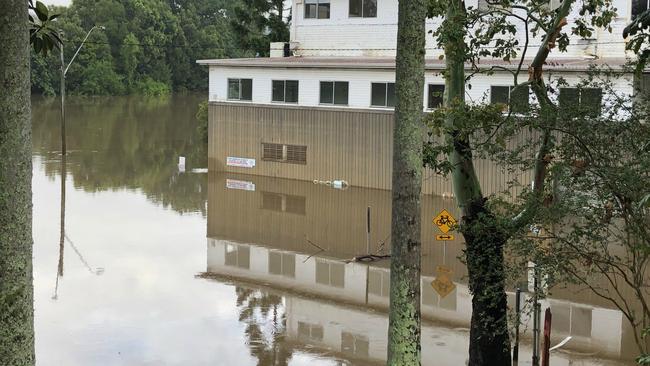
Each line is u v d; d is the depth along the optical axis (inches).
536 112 441.4
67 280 761.0
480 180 1127.0
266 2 1851.6
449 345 590.2
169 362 552.4
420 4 366.9
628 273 669.3
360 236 979.3
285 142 1405.0
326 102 1347.2
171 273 800.3
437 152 479.5
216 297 717.3
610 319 640.4
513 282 514.9
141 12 3944.4
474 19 509.0
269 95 1421.0
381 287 759.1
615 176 376.2
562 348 576.7
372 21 1421.0
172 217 1091.3
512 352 549.6
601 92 518.9
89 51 3607.3
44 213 1085.8
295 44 1514.5
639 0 1087.0
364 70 1289.4
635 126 401.7
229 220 1076.5
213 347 584.4
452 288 746.8
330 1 1465.3
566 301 690.2
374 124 1289.4
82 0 3703.3
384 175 1285.7
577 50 1137.4
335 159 1341.0
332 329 627.8
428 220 1046.4
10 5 229.5
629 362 551.8
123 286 746.2
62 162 1582.2
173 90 4247.0
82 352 569.0
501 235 453.1
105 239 943.7
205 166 1581.0
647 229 416.8
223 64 1462.8
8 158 232.7
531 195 430.0
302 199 1227.9
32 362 243.4
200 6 4628.4
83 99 3462.1
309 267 833.5
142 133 2182.6
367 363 552.4
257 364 551.5
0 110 231.0
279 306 692.7
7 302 235.6
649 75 913.5
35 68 3339.1
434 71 1196.5
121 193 1267.2
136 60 3885.3
